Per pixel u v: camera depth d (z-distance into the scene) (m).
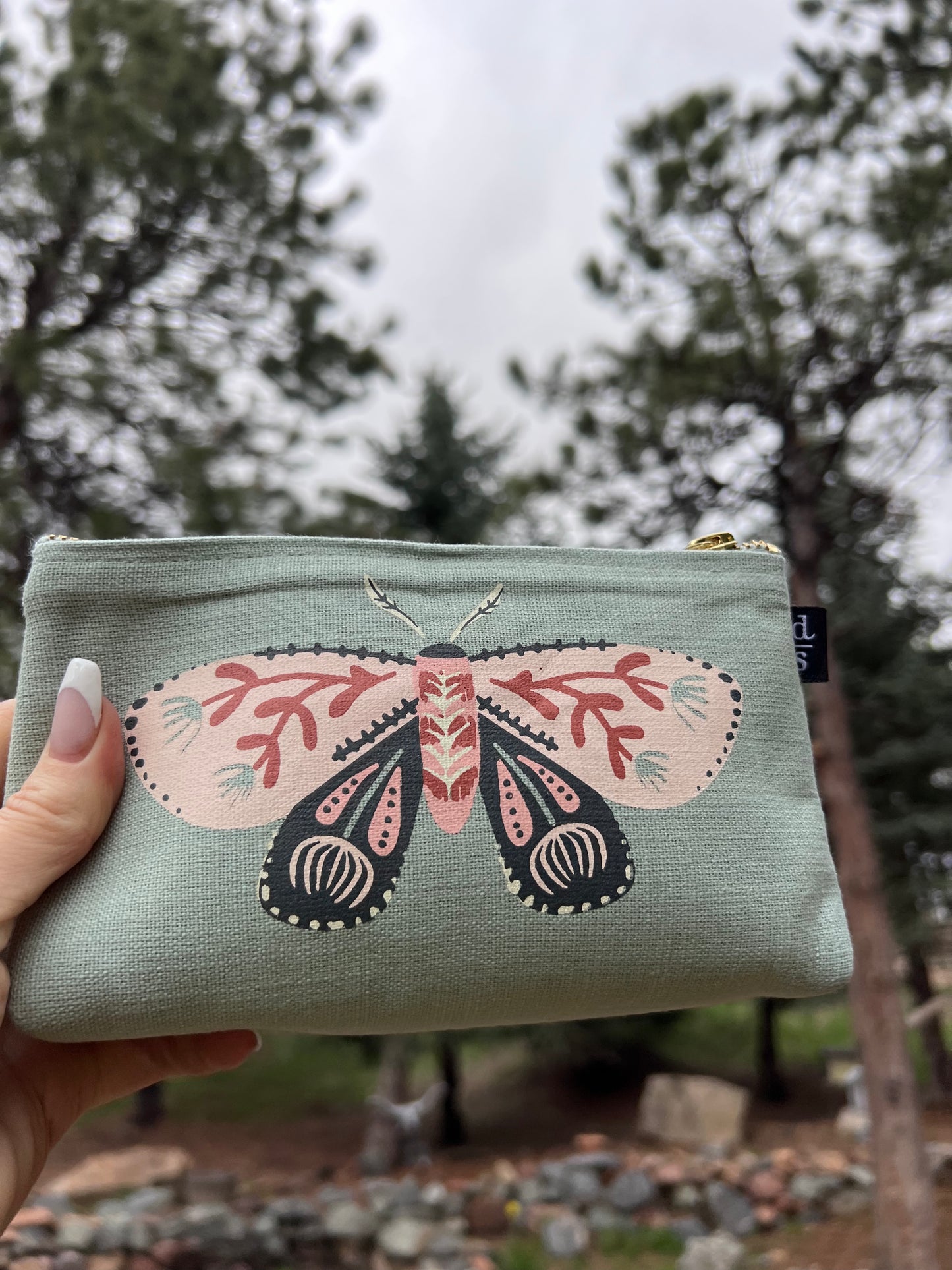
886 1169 4.19
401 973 1.01
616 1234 5.30
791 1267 4.91
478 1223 5.46
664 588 1.21
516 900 1.03
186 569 1.12
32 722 1.06
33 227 4.81
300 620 1.11
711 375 4.65
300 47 5.47
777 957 1.07
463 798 1.06
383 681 1.09
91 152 4.55
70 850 1.00
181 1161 5.88
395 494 9.70
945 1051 8.44
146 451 5.17
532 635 1.15
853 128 4.68
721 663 1.18
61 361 4.85
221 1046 1.38
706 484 4.86
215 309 5.38
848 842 4.49
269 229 5.33
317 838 1.02
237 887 1.00
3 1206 1.13
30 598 1.10
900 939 7.02
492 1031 8.87
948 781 7.29
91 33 4.85
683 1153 6.89
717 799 1.11
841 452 4.77
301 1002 0.99
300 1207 5.30
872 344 4.61
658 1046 10.91
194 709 1.07
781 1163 5.88
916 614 6.05
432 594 1.15
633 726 1.12
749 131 4.84
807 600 4.64
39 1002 0.97
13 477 4.64
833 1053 8.83
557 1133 9.31
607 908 1.04
